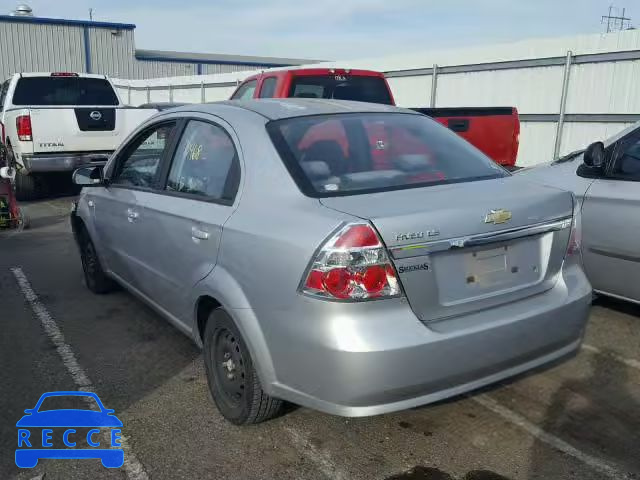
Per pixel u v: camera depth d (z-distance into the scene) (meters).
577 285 3.17
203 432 3.24
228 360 3.26
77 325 4.76
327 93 7.98
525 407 3.48
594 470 2.91
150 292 4.15
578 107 9.59
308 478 2.86
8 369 4.00
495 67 10.73
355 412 2.59
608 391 3.66
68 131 10.01
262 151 3.16
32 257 6.83
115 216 4.55
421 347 2.56
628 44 8.83
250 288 2.90
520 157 10.60
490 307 2.88
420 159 3.40
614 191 4.43
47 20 34.31
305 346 2.63
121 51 36.91
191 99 21.38
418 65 12.19
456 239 2.72
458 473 2.89
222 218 3.15
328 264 2.55
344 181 3.02
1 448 3.10
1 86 12.13
